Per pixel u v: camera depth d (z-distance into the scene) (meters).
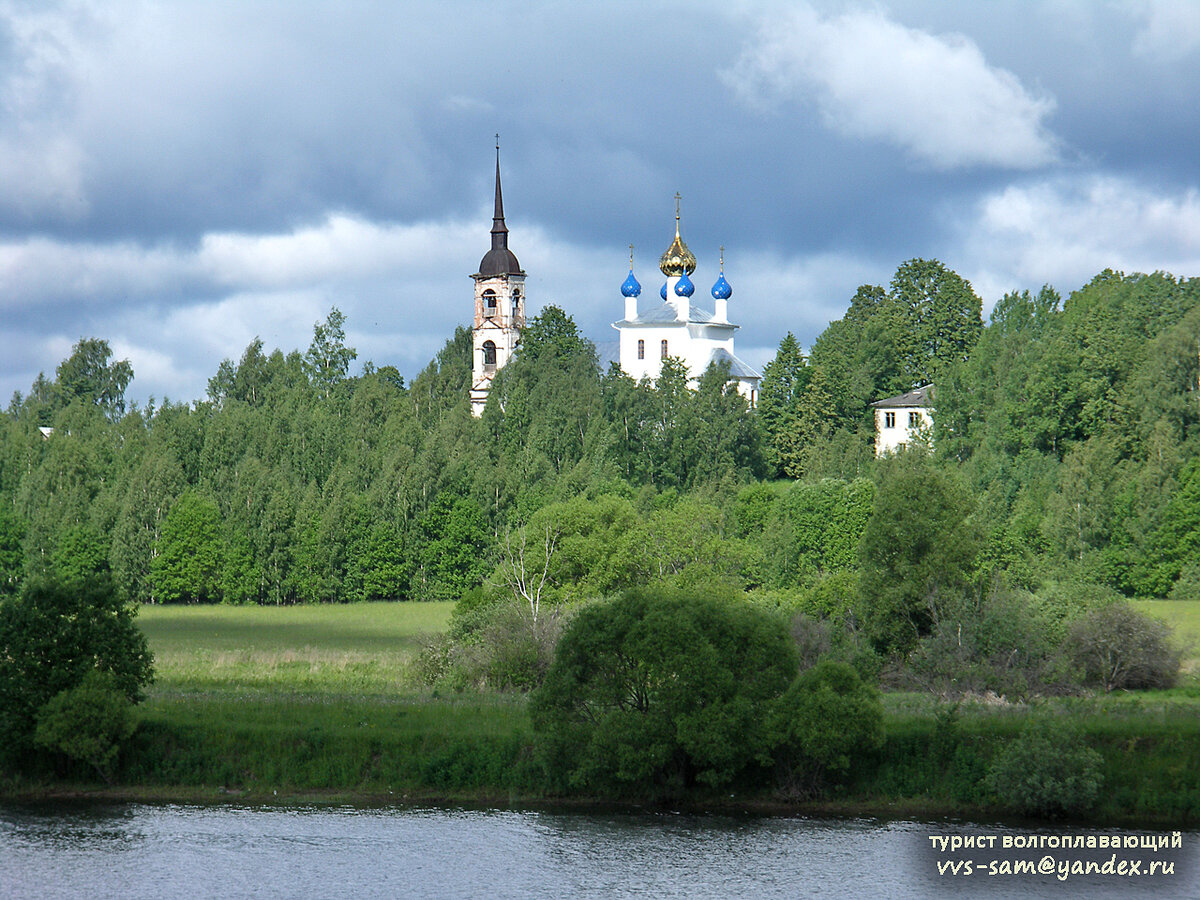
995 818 70.00
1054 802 69.50
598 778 72.62
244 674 101.50
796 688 72.44
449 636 100.44
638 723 70.94
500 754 74.62
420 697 87.94
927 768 72.19
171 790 73.94
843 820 69.81
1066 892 60.72
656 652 71.06
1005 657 92.88
